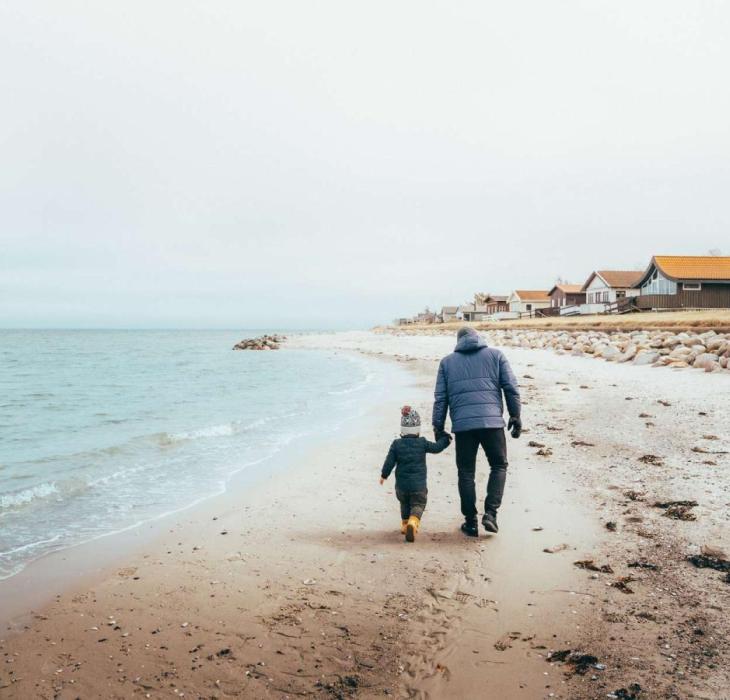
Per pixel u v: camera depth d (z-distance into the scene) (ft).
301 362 133.28
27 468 29.48
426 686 9.93
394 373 84.07
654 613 11.89
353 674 10.39
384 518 19.80
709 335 70.64
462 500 17.38
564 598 12.85
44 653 11.37
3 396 71.56
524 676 10.03
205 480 26.30
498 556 15.53
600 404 38.75
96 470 28.40
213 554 16.85
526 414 37.11
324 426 40.19
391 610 12.82
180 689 10.05
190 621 12.63
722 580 13.20
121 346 313.94
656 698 9.13
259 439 36.01
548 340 104.68
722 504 18.12
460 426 17.12
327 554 16.42
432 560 15.53
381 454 30.25
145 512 21.50
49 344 353.72
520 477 22.98
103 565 16.19
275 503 22.12
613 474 22.44
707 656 10.23
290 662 10.85
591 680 9.76
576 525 17.40
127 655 11.24
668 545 15.37
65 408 58.80
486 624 11.94
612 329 112.78
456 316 364.38
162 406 57.52
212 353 216.13
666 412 33.96
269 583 14.57
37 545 17.94
